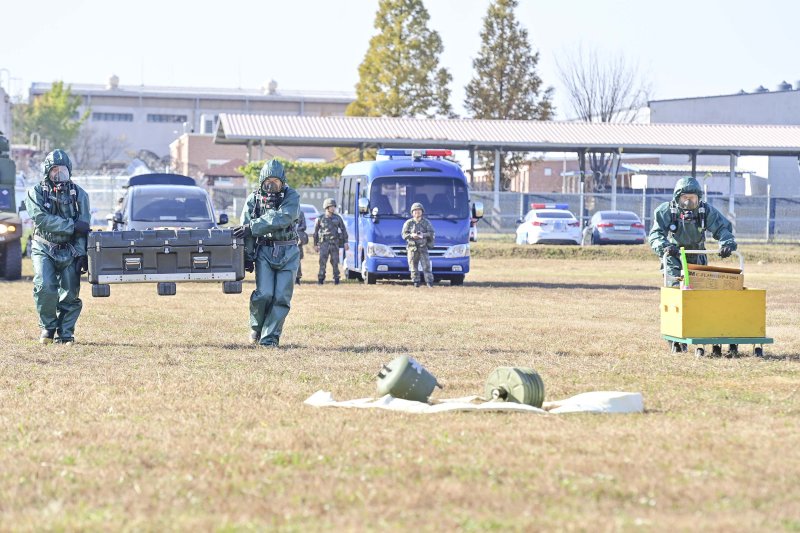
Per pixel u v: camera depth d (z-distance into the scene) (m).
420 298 59.88
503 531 14.42
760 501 15.85
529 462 18.39
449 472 17.78
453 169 73.38
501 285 72.94
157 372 30.30
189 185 70.25
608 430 21.31
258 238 37.16
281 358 33.53
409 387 24.92
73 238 37.38
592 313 51.34
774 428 21.77
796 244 137.25
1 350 35.41
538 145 158.62
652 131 167.62
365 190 73.69
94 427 21.97
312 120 163.50
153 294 60.00
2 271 70.19
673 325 35.00
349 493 16.41
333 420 22.58
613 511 15.39
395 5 197.88
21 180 97.00
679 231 37.28
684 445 19.84
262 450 19.64
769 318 49.31
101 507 15.94
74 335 39.91
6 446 20.27
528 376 24.50
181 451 19.58
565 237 121.12
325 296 61.09
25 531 14.57
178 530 14.59
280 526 14.77
